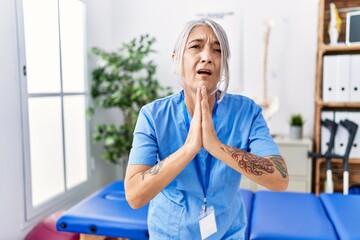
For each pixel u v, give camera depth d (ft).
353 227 4.77
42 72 7.57
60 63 8.15
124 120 10.25
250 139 3.24
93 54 9.31
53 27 7.88
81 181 9.32
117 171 11.53
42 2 7.48
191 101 3.23
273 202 6.00
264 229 4.78
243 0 10.00
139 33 10.88
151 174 2.72
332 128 8.57
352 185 9.15
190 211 3.23
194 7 10.39
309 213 5.42
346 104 8.62
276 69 9.96
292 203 5.95
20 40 6.64
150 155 3.05
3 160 6.29
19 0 6.58
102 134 9.50
